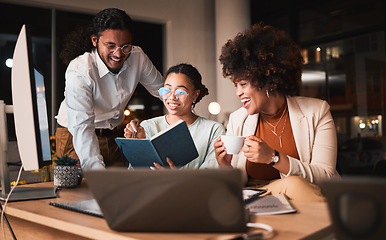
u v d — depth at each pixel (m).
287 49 1.48
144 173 0.74
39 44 5.28
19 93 1.23
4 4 5.04
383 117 5.11
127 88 2.27
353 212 0.60
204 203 0.73
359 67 5.38
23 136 1.22
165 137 1.33
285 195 1.12
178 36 6.38
